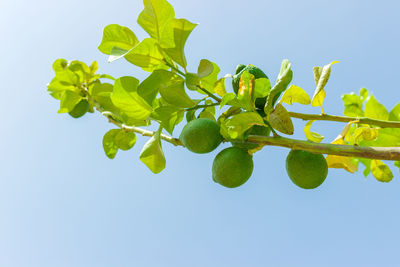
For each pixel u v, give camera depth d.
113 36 0.77
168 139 0.79
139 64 0.75
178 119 0.77
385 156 0.65
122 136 0.92
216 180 0.73
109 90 0.96
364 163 0.87
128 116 0.77
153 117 0.74
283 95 0.74
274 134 0.69
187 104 0.73
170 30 0.72
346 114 0.87
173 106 0.74
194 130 0.72
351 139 0.84
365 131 0.75
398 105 0.84
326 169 0.72
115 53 0.73
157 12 0.73
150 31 0.74
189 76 0.72
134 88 0.74
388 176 0.81
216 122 0.74
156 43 0.73
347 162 0.73
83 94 0.99
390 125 0.73
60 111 0.98
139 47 0.73
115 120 0.94
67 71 0.97
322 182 0.72
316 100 0.73
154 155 0.74
